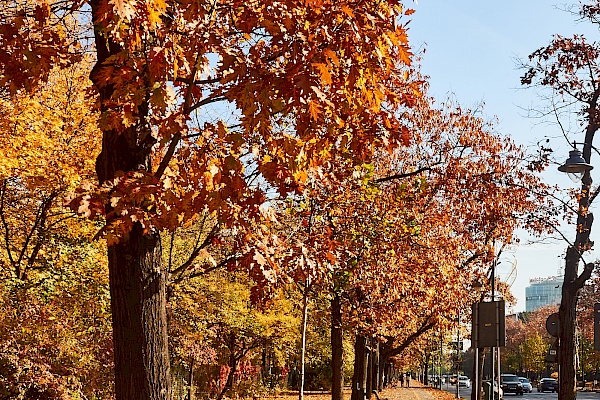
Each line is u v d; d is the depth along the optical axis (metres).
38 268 16.70
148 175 5.13
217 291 22.19
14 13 6.28
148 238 5.74
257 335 30.00
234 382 33.09
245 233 6.29
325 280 12.94
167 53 5.06
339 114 5.75
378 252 14.73
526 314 119.44
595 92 15.67
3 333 12.93
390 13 5.17
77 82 14.95
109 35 5.51
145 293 5.67
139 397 5.54
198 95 5.91
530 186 16.03
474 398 20.91
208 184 5.27
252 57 5.26
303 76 4.64
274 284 6.63
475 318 17.19
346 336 34.69
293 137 5.69
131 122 5.26
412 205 15.92
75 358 14.11
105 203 5.07
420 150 18.92
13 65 5.66
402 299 18.42
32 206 16.53
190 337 21.14
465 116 18.67
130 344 5.59
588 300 32.78
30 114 12.80
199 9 5.12
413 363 74.50
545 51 15.95
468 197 16.78
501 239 20.19
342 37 4.94
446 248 18.86
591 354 74.00
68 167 13.88
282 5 5.01
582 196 15.45
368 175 12.70
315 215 12.86
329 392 48.03
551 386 72.31
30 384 12.65
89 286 16.97
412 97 5.89
